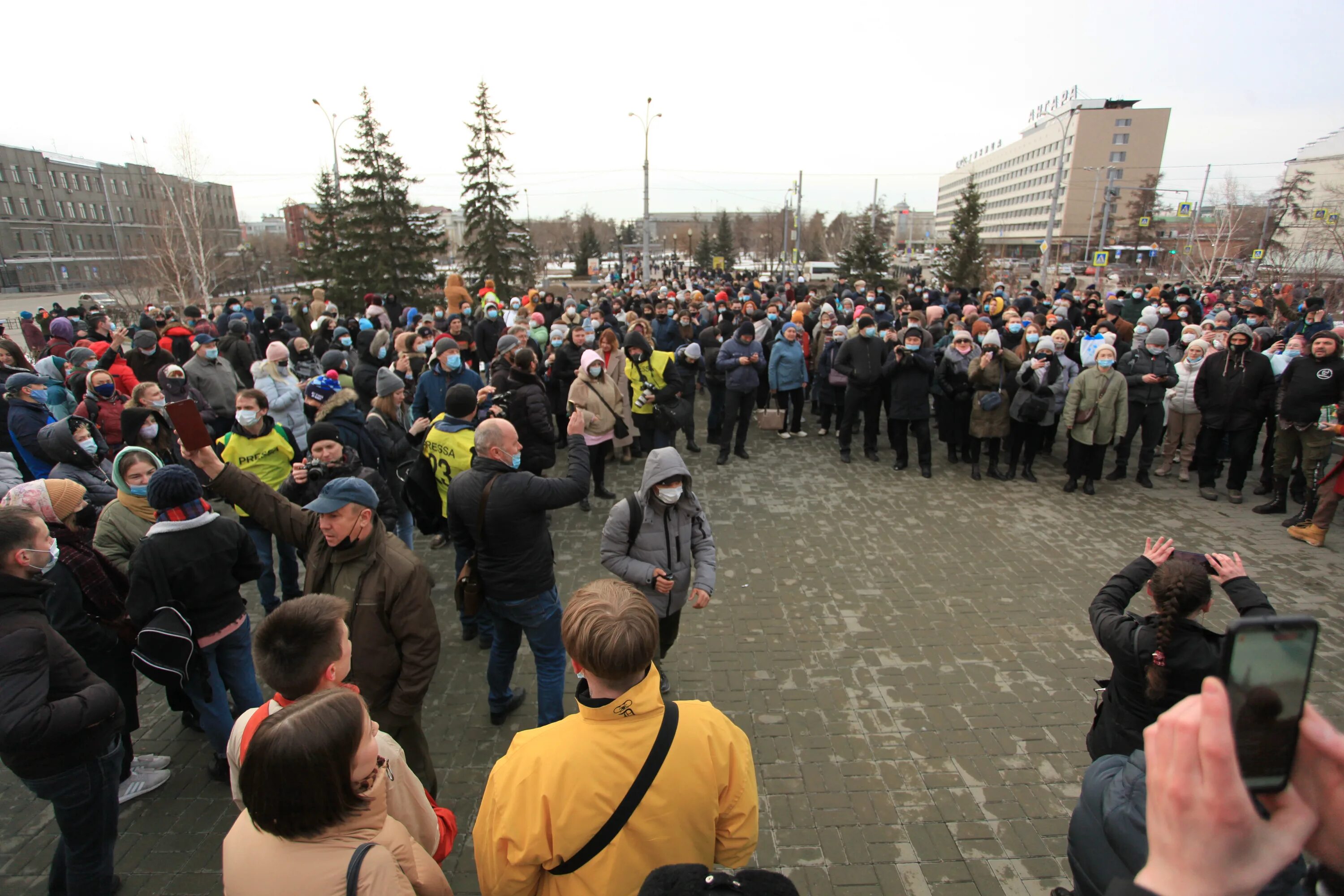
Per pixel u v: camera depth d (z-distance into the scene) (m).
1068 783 3.79
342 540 3.04
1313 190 42.66
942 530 7.22
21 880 3.29
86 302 14.84
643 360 8.60
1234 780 0.65
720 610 5.64
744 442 9.93
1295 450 7.33
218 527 3.46
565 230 105.50
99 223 66.75
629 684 1.81
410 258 29.19
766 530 7.21
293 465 5.41
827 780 3.81
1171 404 8.68
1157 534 7.17
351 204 29.14
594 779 1.72
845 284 22.67
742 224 101.25
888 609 5.63
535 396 6.34
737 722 4.30
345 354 7.79
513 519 3.65
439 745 4.12
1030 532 7.20
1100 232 84.00
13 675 2.45
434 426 4.94
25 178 59.22
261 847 1.64
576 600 1.88
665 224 134.88
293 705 1.67
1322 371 6.94
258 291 52.38
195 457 3.38
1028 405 8.14
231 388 8.72
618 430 7.87
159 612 3.27
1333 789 0.70
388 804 2.14
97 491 5.22
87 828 2.77
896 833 3.46
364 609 3.05
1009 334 10.00
